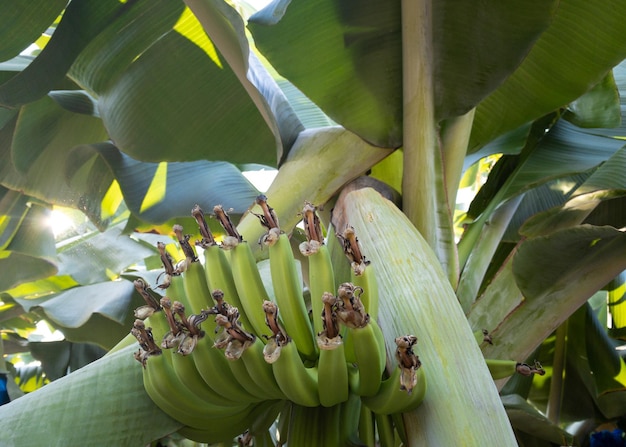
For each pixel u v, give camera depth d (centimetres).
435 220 93
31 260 171
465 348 67
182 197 131
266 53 92
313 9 90
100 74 117
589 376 161
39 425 71
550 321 100
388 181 108
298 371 61
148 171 134
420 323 68
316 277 65
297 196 98
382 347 63
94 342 165
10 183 141
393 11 92
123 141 118
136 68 116
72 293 167
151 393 72
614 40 100
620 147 124
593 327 157
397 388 60
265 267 103
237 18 83
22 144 132
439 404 62
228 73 117
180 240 72
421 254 76
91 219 148
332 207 104
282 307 68
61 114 134
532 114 110
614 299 162
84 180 144
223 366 65
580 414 165
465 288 107
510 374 77
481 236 117
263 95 96
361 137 97
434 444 61
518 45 89
